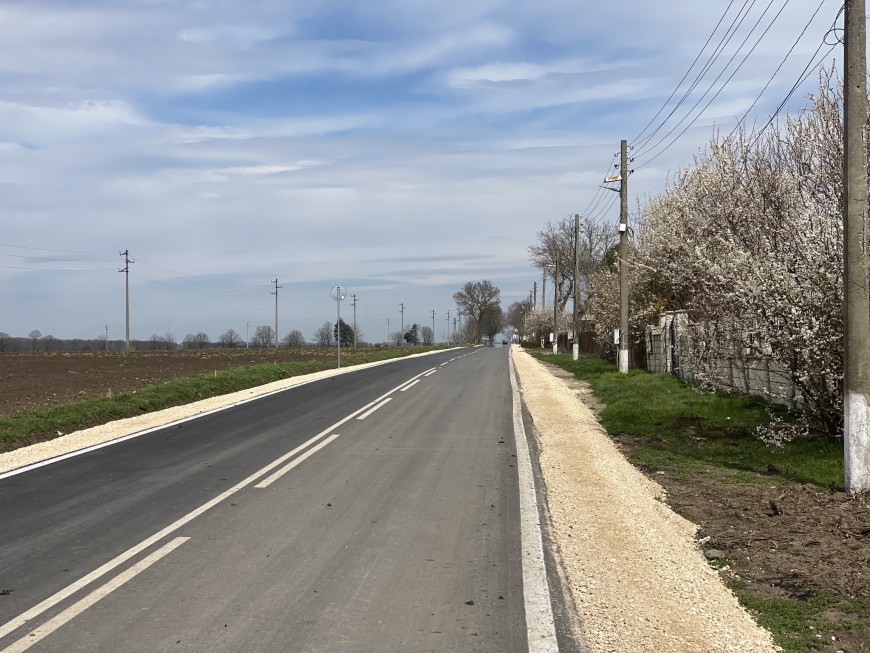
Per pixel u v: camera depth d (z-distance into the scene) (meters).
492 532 6.79
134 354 62.16
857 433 7.76
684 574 5.71
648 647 4.40
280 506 7.70
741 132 14.12
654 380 21.00
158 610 4.85
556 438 12.36
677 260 19.34
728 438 11.99
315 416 15.27
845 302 7.84
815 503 7.62
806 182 10.66
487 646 4.37
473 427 13.73
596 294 36.06
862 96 7.61
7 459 10.45
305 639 4.42
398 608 4.95
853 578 5.53
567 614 4.89
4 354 63.88
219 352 67.06
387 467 9.83
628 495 8.27
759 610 5.08
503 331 156.75
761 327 10.22
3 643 4.32
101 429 13.41
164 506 7.68
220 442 11.87
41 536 6.57
